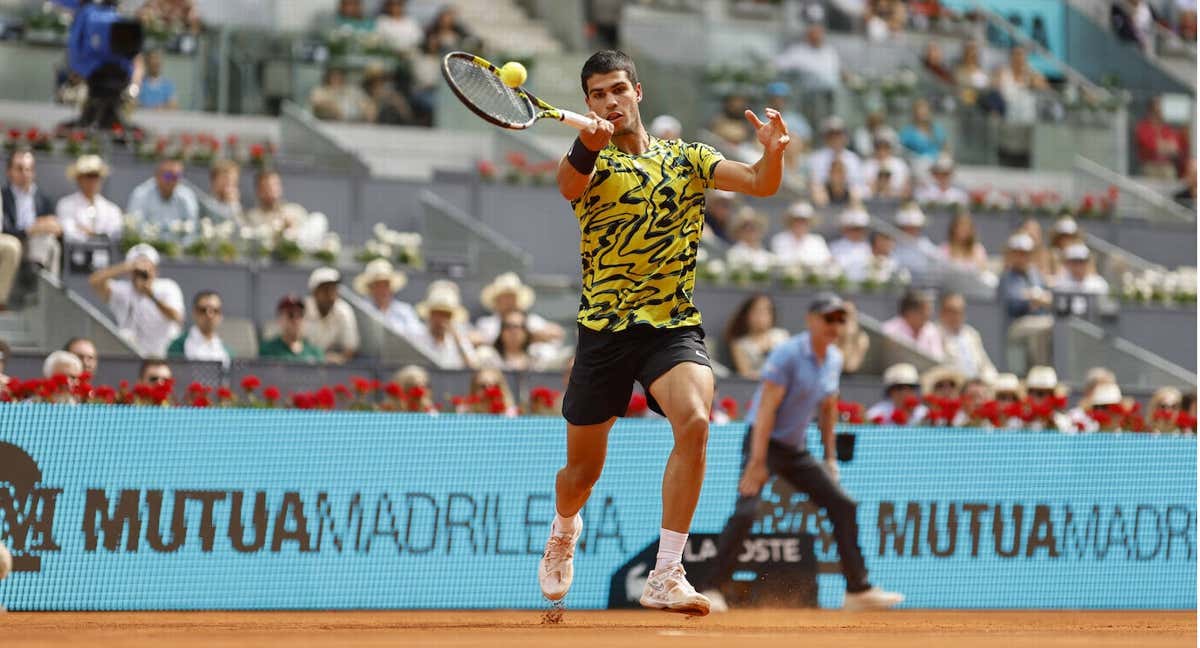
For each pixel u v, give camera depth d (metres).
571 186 14.60
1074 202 53.78
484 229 45.09
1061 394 31.75
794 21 58.44
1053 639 15.15
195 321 30.39
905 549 24.14
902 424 25.84
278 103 49.19
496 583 22.62
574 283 40.47
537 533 22.84
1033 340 40.34
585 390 15.16
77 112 45.00
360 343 32.72
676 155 15.09
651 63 53.16
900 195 50.62
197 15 49.34
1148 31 61.50
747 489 23.55
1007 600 24.58
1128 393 35.47
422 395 24.48
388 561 22.20
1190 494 25.58
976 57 58.41
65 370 24.91
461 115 51.25
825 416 23.75
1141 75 59.59
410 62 50.69
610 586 22.95
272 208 39.44
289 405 24.50
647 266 14.88
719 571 23.42
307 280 35.81
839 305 22.98
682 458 14.78
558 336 36.62
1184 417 26.86
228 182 40.44
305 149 46.88
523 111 14.59
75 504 21.03
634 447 23.23
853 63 56.25
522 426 22.89
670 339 14.90
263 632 15.39
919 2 60.06
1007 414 27.03
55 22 45.38
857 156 53.72
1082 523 25.05
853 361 36.84
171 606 21.28
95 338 30.83
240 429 21.75
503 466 22.78
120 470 21.23
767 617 21.12
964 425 26.91
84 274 33.78
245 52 48.88
